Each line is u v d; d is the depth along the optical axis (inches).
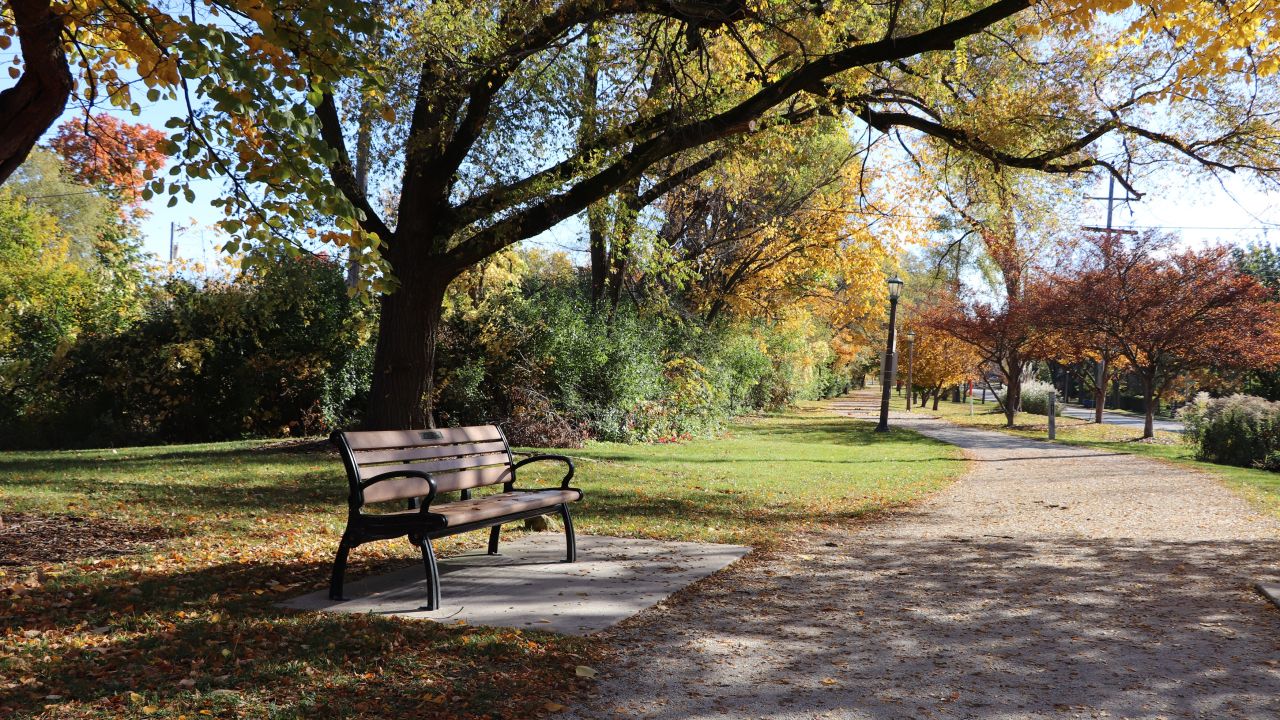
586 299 944.9
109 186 1051.3
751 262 1079.6
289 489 396.5
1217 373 1286.9
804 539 322.0
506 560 265.6
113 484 383.9
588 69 500.1
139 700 137.3
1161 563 277.6
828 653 175.8
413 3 426.0
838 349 2089.1
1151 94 347.3
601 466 570.6
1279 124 492.1
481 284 864.9
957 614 209.5
